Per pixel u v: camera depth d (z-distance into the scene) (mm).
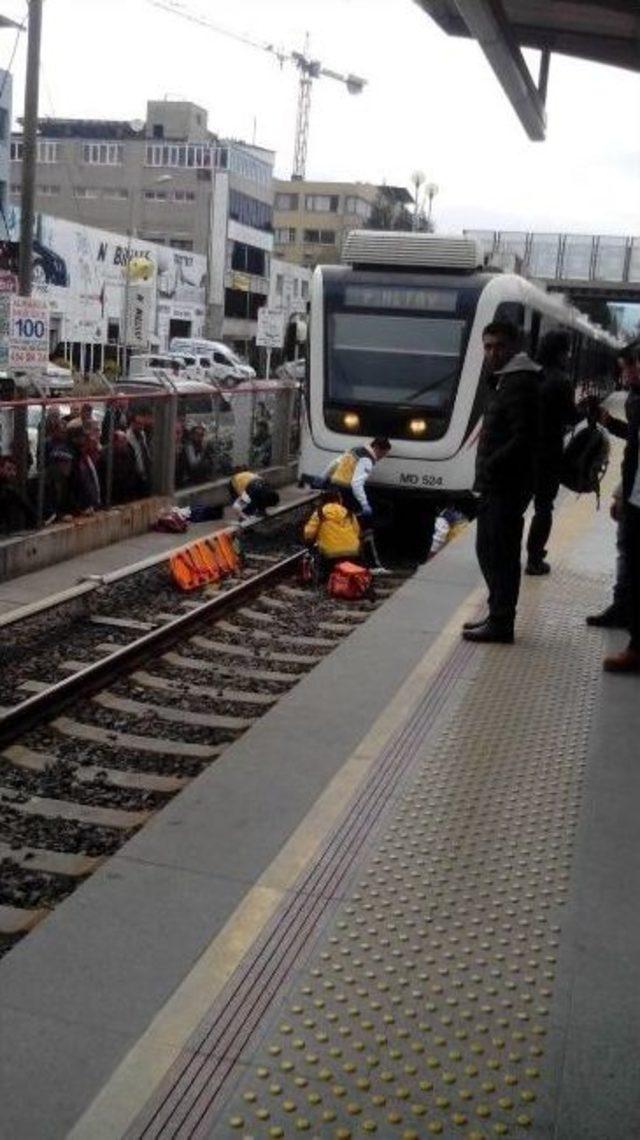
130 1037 3299
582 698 6488
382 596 11664
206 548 12477
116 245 47438
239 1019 3395
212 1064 3189
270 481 19797
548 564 10109
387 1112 3031
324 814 4883
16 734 7023
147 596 11398
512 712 6227
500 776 5340
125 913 3998
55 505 13438
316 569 12133
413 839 4652
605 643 7656
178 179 75875
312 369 14227
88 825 5797
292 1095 3078
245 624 10250
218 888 4207
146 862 4395
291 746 5684
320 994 3533
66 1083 3092
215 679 8531
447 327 13828
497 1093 3117
